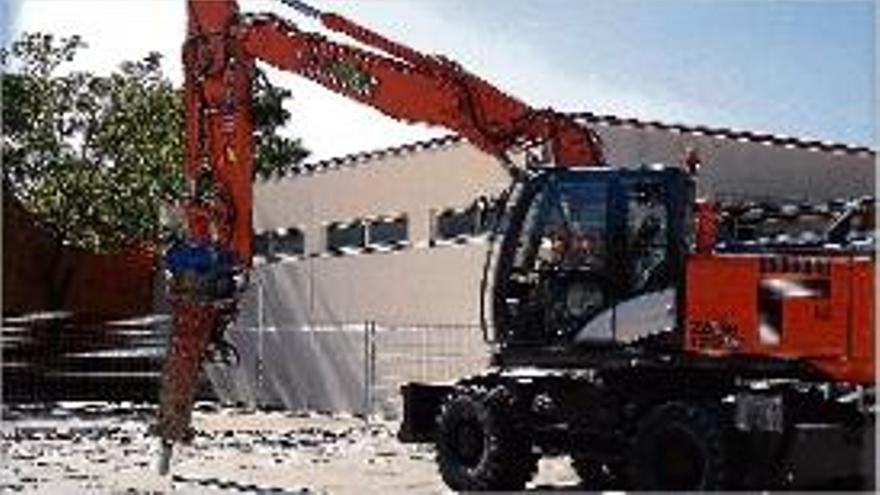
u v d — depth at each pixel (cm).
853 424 1123
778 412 1117
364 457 1706
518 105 1490
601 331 1237
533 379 1317
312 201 2878
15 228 3294
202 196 1424
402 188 2623
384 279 2556
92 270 3347
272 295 2773
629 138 2328
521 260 1291
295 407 2705
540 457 1327
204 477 1436
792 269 1145
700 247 1215
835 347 1122
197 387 1345
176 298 1312
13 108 4009
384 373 2511
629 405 1250
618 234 1234
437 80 1504
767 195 2489
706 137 2425
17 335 2881
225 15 1458
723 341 1166
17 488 1322
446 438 1336
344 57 1534
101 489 1313
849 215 1161
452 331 2398
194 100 1457
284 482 1404
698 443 1120
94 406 2692
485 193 2414
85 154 4088
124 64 4103
